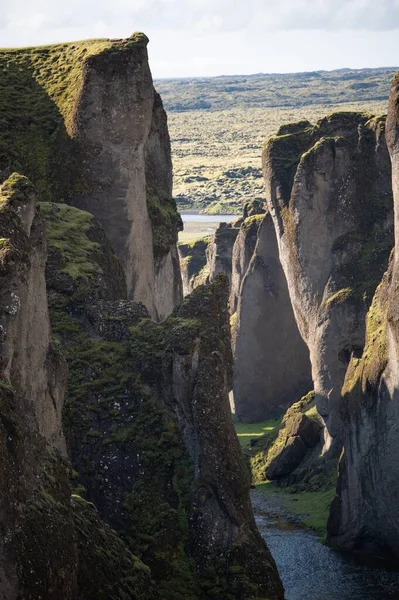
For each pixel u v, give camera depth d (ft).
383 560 229.86
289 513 268.21
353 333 287.28
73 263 201.16
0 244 121.39
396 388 220.02
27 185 132.98
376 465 227.20
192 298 182.09
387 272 242.78
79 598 124.98
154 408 177.37
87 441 176.35
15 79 255.50
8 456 108.68
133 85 240.53
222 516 164.96
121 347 185.88
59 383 140.97
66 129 242.99
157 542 165.27
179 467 171.42
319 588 213.66
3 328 119.14
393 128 222.69
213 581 161.48
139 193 245.45
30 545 107.34
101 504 171.94
